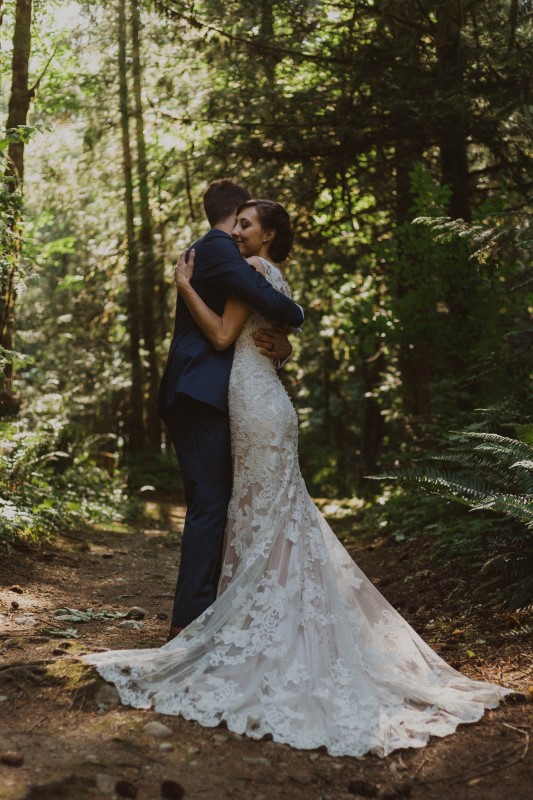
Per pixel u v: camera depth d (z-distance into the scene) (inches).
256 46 384.5
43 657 125.0
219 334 130.9
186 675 113.9
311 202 424.8
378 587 204.2
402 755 101.8
